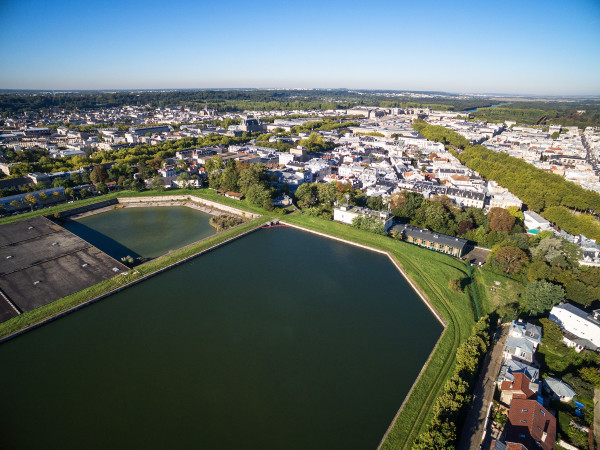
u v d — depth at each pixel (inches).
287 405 6609.3
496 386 6825.8
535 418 5762.8
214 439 5944.9
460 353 7224.4
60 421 6225.4
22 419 6264.8
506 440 5477.4
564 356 7544.3
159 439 5925.2
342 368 7485.2
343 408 6565.0
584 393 6550.2
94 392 6811.0
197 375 7253.9
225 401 6668.3
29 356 7706.7
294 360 7696.9
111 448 5772.6
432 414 6240.2
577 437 5777.6
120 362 7568.9
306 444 5890.8
